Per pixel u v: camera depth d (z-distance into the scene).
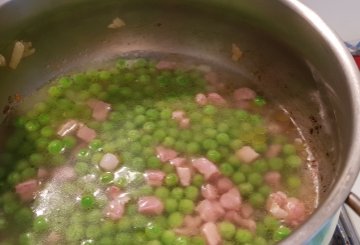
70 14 0.26
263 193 0.22
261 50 0.26
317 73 0.22
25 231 0.21
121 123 0.25
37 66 0.27
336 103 0.20
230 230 0.20
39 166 0.23
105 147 0.24
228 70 0.28
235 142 0.24
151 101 0.26
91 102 0.26
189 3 0.26
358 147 0.16
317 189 0.22
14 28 0.24
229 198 0.22
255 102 0.26
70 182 0.23
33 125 0.25
